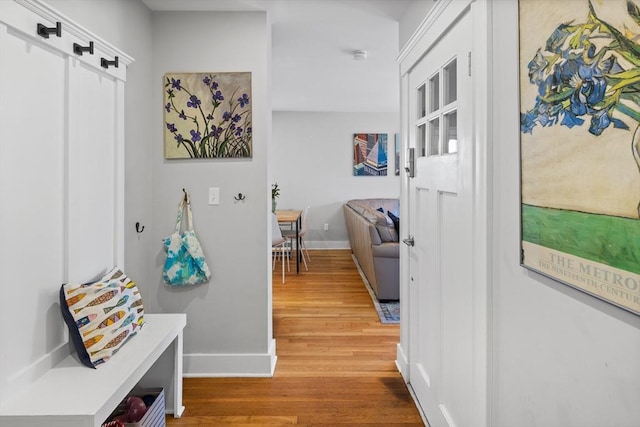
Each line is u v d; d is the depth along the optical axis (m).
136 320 1.71
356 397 2.18
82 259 1.60
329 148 6.74
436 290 1.79
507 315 1.14
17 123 1.24
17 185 1.25
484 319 1.25
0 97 1.17
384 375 2.43
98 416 1.18
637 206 0.64
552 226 0.89
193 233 2.38
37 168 1.34
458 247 1.50
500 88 1.15
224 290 2.43
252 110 2.38
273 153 6.71
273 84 4.57
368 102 5.74
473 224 1.33
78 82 1.55
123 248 1.93
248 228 2.42
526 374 1.04
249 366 2.43
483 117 1.23
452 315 1.58
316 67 3.80
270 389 2.26
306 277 4.90
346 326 3.27
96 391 1.27
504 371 1.16
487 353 1.23
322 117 6.71
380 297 3.89
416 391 2.14
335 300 3.97
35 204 1.33
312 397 2.18
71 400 1.22
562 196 0.84
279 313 3.59
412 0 2.23
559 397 0.89
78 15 1.61
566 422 0.87
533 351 1.00
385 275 3.87
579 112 0.78
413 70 2.18
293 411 2.04
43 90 1.36
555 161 0.87
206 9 2.34
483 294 1.25
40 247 1.36
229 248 2.42
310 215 6.80
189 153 2.38
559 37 0.85
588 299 0.79
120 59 1.88
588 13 0.75
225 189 2.41
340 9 2.38
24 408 1.18
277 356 2.70
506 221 1.13
